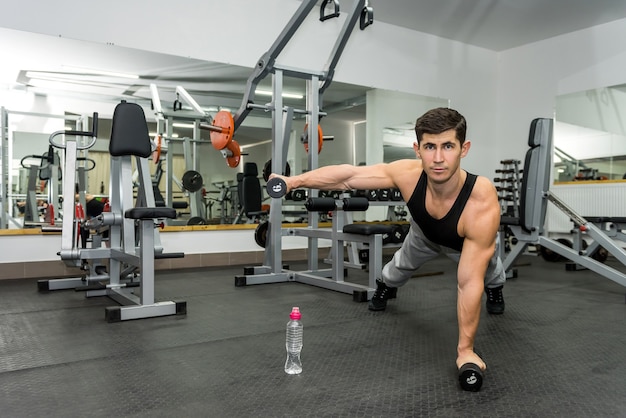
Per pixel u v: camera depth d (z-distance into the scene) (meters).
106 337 1.87
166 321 2.14
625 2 4.29
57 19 3.39
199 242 4.02
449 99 5.30
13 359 1.60
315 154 3.33
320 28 4.46
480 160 5.52
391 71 4.91
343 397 1.28
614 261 4.51
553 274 3.67
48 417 1.15
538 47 5.27
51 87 3.85
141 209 2.14
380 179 1.51
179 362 1.57
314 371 1.49
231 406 1.22
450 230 1.41
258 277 3.14
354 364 1.56
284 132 3.31
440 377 1.44
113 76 3.85
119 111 2.41
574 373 1.49
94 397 1.27
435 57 5.20
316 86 3.32
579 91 4.91
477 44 5.43
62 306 2.46
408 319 2.19
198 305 2.49
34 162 3.92
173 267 3.92
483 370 1.38
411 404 1.24
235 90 4.31
